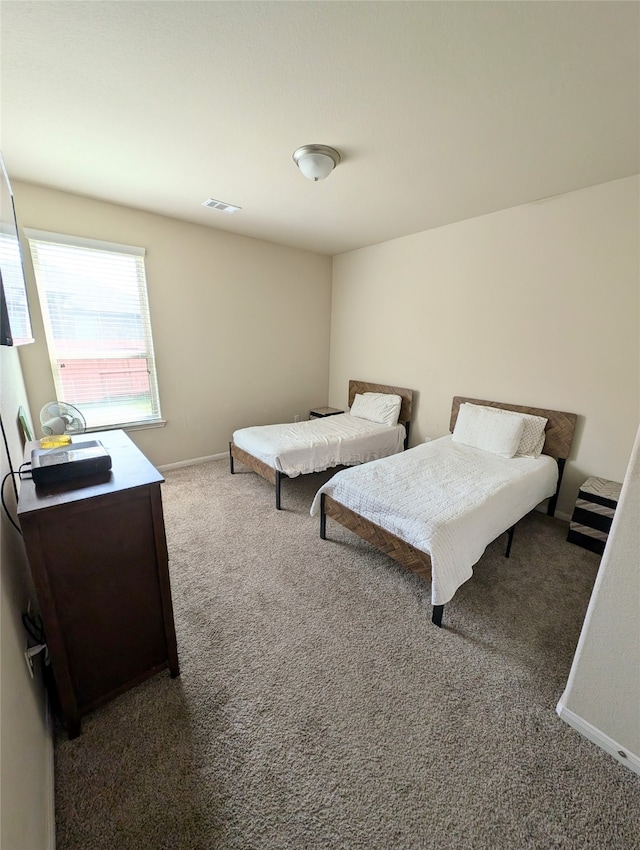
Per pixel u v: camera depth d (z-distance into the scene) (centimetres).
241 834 101
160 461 365
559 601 194
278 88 151
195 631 171
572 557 235
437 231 338
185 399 368
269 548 240
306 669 152
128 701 137
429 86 148
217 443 402
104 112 169
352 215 306
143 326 330
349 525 227
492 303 307
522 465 258
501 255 295
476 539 189
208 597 194
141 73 143
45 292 277
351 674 150
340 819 104
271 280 405
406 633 172
